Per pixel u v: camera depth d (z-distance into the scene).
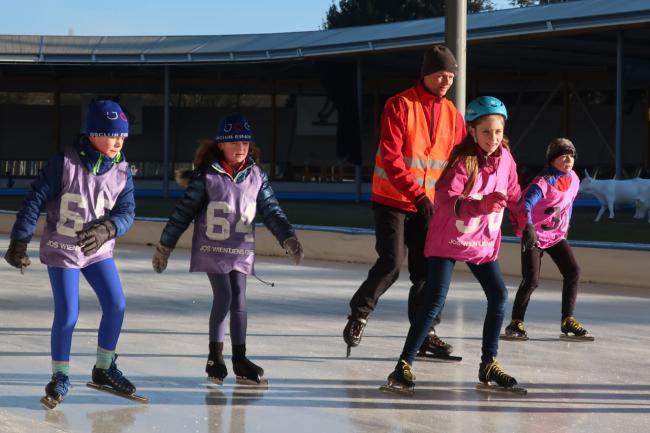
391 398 5.95
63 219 5.67
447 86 7.07
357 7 75.00
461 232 6.05
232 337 6.33
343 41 31.39
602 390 6.22
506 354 7.41
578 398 5.99
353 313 7.11
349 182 44.12
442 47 7.03
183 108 46.88
